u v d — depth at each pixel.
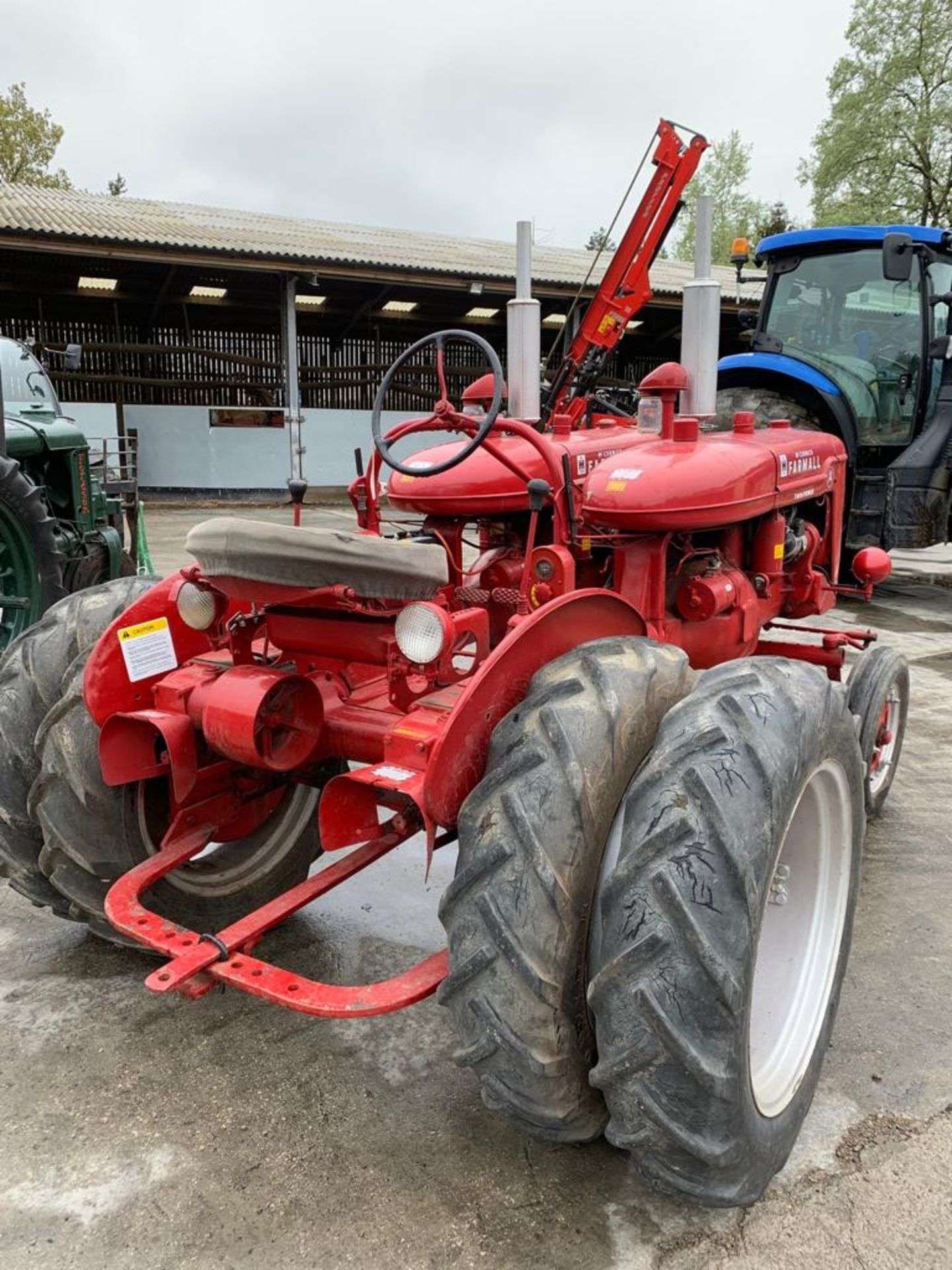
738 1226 1.83
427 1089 2.19
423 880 3.25
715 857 1.57
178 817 2.43
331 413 19.03
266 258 14.66
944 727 4.84
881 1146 2.04
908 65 29.11
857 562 4.08
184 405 18.09
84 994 2.53
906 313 6.64
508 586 3.04
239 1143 2.01
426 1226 1.81
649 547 2.97
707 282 3.06
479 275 15.81
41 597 5.18
